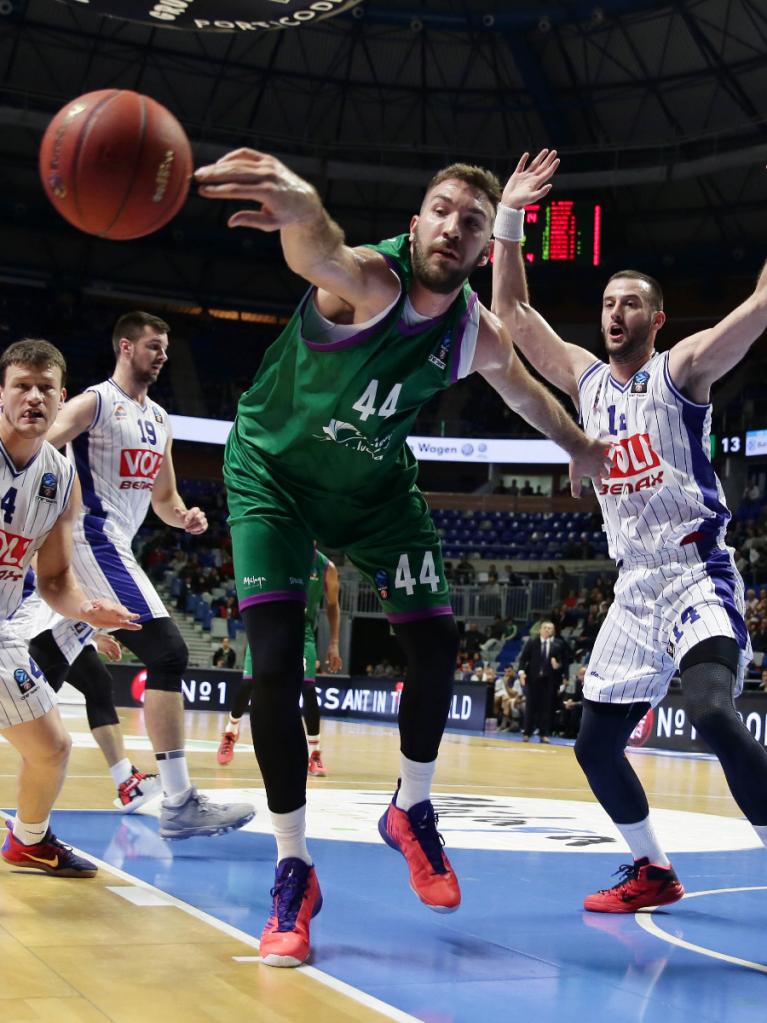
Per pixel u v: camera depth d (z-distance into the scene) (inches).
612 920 128.7
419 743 118.0
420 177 901.2
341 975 98.5
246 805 166.1
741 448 861.8
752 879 161.8
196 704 625.3
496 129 935.0
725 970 107.7
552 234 876.6
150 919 115.7
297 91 910.4
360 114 932.6
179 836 163.5
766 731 442.9
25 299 1019.9
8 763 261.7
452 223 98.0
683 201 929.5
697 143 871.1
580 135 910.4
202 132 918.4
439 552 122.6
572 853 176.2
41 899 123.0
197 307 1098.1
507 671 649.6
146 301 1081.4
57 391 123.7
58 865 136.8
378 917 123.6
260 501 114.3
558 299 994.1
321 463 112.7
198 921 116.0
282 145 934.4
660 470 130.9
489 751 433.1
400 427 112.3
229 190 85.7
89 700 194.5
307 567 115.8
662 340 1002.1
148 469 183.3
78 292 1034.1
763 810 114.2
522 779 309.9
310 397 107.3
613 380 138.6
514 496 975.0
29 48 856.3
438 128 938.7
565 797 265.9
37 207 936.3
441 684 118.3
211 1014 84.4
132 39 855.1
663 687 134.3
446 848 176.1
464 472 1089.4
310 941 110.7
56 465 129.1
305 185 89.0
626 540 134.2
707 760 424.8
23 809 135.5
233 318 1141.7
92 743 353.4
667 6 773.9
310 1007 87.7
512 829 201.6
